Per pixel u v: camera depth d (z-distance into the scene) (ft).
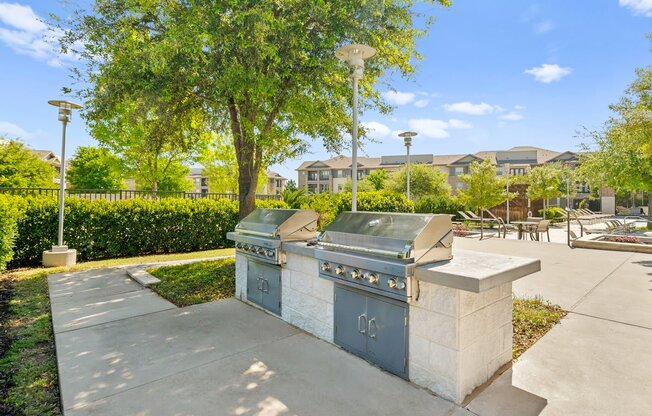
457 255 8.98
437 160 143.84
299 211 12.42
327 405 6.84
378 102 22.76
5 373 8.40
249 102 17.63
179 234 28.48
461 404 6.87
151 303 14.14
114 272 20.21
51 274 19.71
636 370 8.18
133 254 26.58
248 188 19.92
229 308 13.43
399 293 7.64
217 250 29.48
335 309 9.80
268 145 18.35
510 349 8.60
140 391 7.40
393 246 7.85
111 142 46.80
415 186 85.46
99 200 25.46
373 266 8.00
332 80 18.31
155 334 10.75
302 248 10.78
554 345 9.64
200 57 15.48
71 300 14.58
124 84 17.30
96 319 12.17
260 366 8.57
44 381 8.02
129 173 52.70
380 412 6.61
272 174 167.73
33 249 22.76
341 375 8.09
